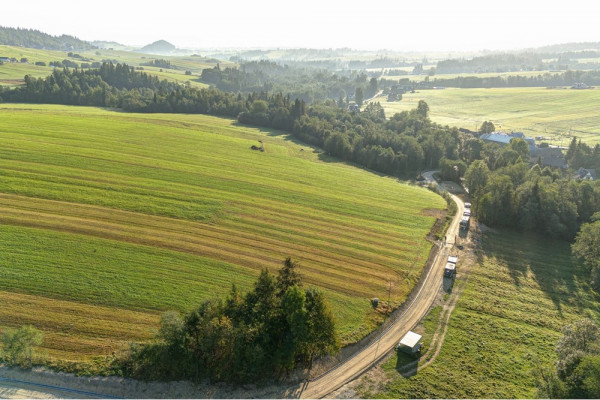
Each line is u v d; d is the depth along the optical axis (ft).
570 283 215.92
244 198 274.98
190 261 193.47
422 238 248.11
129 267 182.50
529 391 139.13
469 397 134.72
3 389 122.01
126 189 262.26
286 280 151.43
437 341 160.76
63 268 175.94
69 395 122.42
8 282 163.22
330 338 140.97
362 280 195.11
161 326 136.05
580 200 288.10
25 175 261.85
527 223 271.08
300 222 249.96
